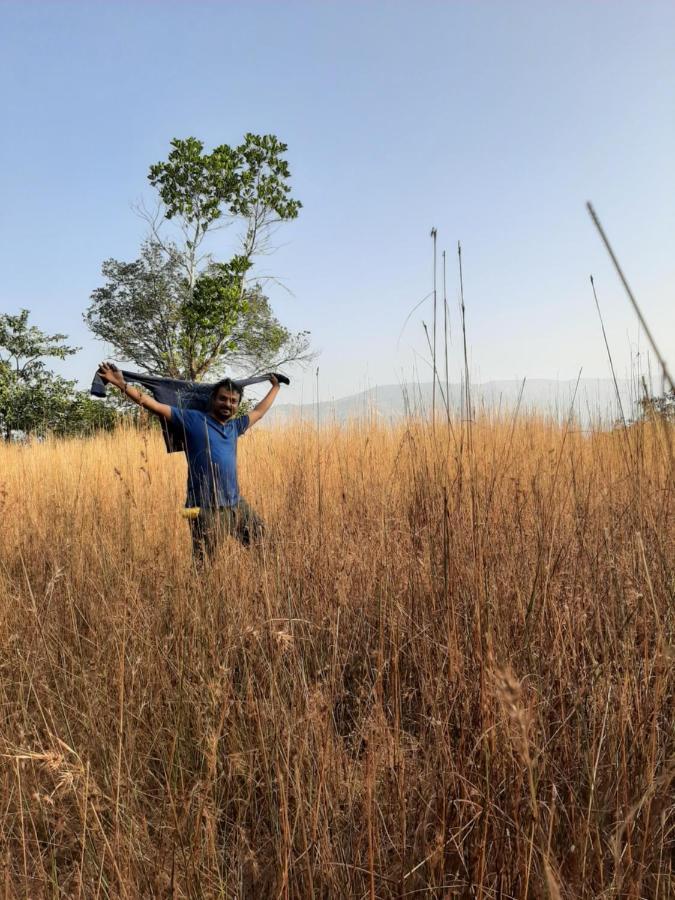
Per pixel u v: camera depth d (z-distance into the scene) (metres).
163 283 24.59
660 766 1.86
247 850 1.89
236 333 23.86
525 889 1.48
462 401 2.56
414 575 3.02
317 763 2.01
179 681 2.47
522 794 1.79
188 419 4.20
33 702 2.62
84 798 1.80
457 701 2.15
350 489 4.90
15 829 2.04
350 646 2.91
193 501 4.19
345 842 1.91
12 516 5.14
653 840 1.64
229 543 3.74
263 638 2.69
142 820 2.01
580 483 3.57
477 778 1.88
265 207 21.98
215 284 22.03
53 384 19.50
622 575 2.42
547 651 2.33
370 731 2.03
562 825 1.81
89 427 17.33
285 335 24.59
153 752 2.38
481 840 1.67
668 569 2.23
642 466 2.68
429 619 2.71
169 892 1.70
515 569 2.74
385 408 7.53
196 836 1.82
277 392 4.74
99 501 5.01
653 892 1.59
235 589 3.20
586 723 2.11
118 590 3.34
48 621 3.10
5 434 18.03
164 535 3.97
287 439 7.60
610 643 2.25
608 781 1.87
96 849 1.87
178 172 22.05
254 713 2.22
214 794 2.06
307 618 3.05
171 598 3.13
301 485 5.13
